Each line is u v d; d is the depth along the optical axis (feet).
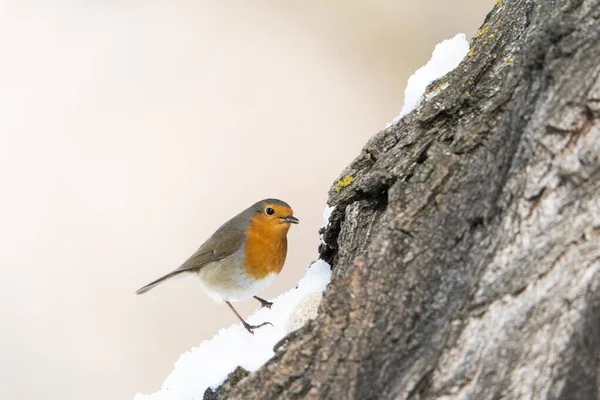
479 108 25.89
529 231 19.20
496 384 18.49
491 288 19.26
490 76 26.32
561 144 19.11
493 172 20.99
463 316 19.38
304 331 22.79
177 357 52.75
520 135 20.56
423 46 62.08
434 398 18.97
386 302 20.80
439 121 26.50
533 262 18.90
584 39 19.98
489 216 20.34
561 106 19.33
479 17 60.70
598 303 17.95
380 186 27.17
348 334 20.72
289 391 21.09
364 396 19.92
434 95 27.45
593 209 18.42
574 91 19.25
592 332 17.90
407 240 21.50
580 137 18.88
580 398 17.74
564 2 21.44
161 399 26.07
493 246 19.71
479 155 22.21
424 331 20.21
